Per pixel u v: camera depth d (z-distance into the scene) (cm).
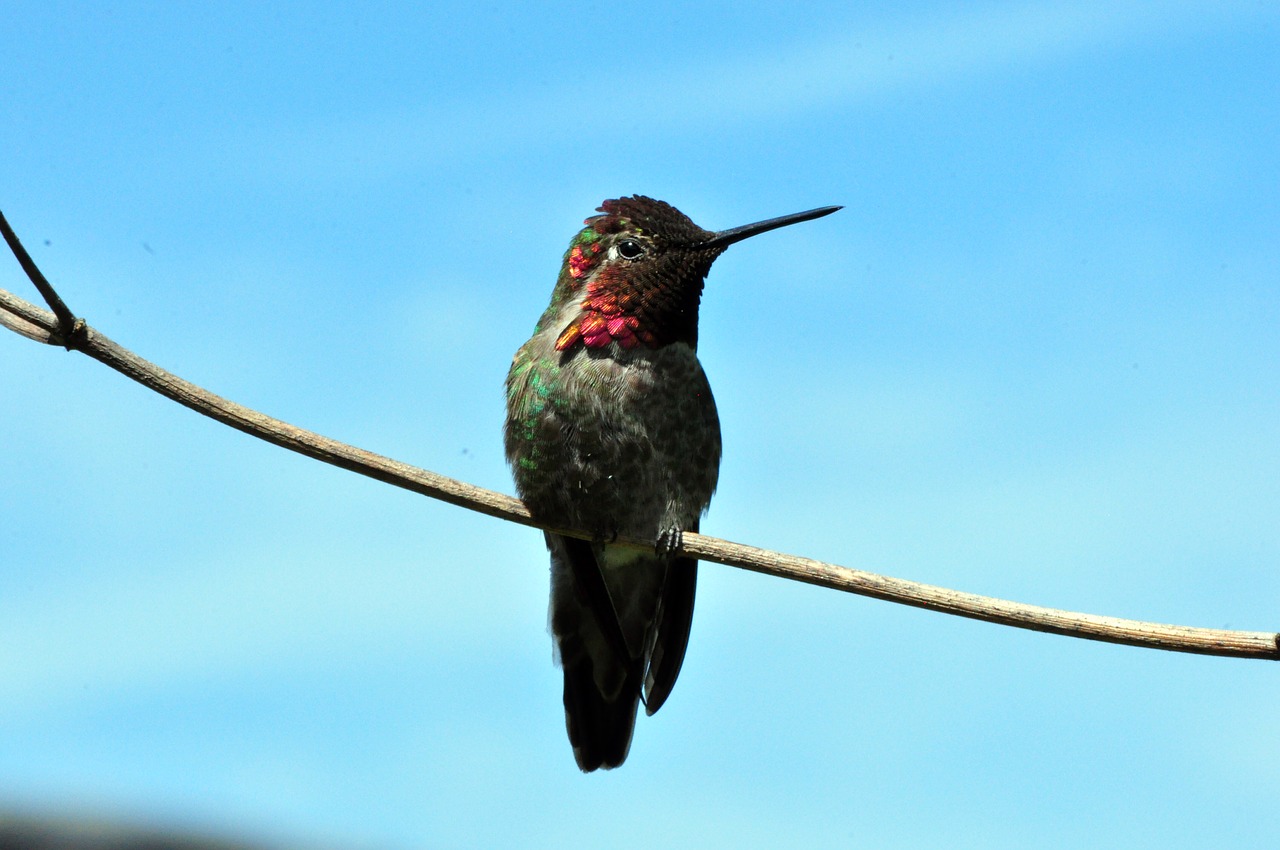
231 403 726
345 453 780
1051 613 697
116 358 688
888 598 745
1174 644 668
